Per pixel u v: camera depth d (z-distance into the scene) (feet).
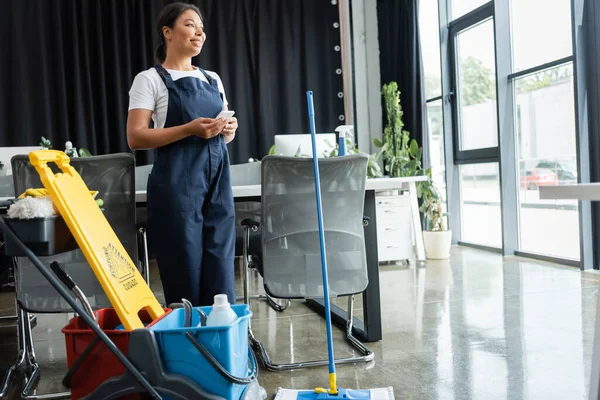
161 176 6.51
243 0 20.58
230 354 4.92
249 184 10.39
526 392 6.35
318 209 6.61
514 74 16.12
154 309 5.80
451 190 19.29
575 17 13.24
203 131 6.23
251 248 8.16
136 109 6.55
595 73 13.12
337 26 21.65
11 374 7.63
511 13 16.29
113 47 19.03
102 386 4.91
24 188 7.02
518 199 16.53
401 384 6.72
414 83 19.43
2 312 12.15
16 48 18.39
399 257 15.98
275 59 21.02
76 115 18.80
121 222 7.18
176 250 6.52
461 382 6.72
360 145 21.99
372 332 8.56
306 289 7.26
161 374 4.88
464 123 18.83
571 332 8.59
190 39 6.84
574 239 14.46
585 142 13.35
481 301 10.94
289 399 6.09
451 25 18.85
